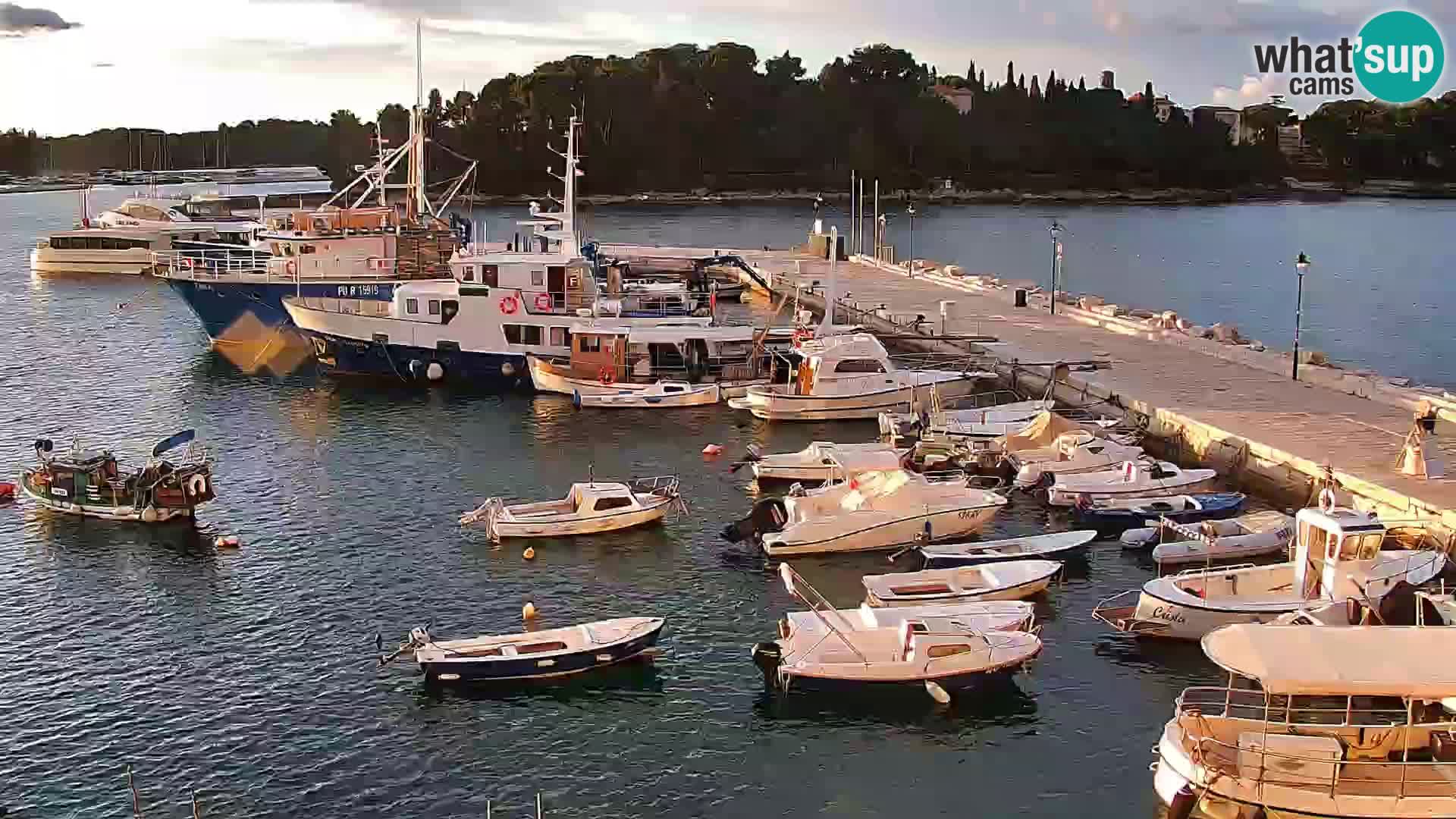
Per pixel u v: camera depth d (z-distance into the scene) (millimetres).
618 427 65062
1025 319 87500
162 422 66875
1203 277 143375
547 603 42688
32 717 35312
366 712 35469
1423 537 43969
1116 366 70188
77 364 81688
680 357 71062
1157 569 45219
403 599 43031
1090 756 33250
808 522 46656
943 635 36094
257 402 71000
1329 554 38781
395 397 72062
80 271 129250
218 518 51125
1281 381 65938
